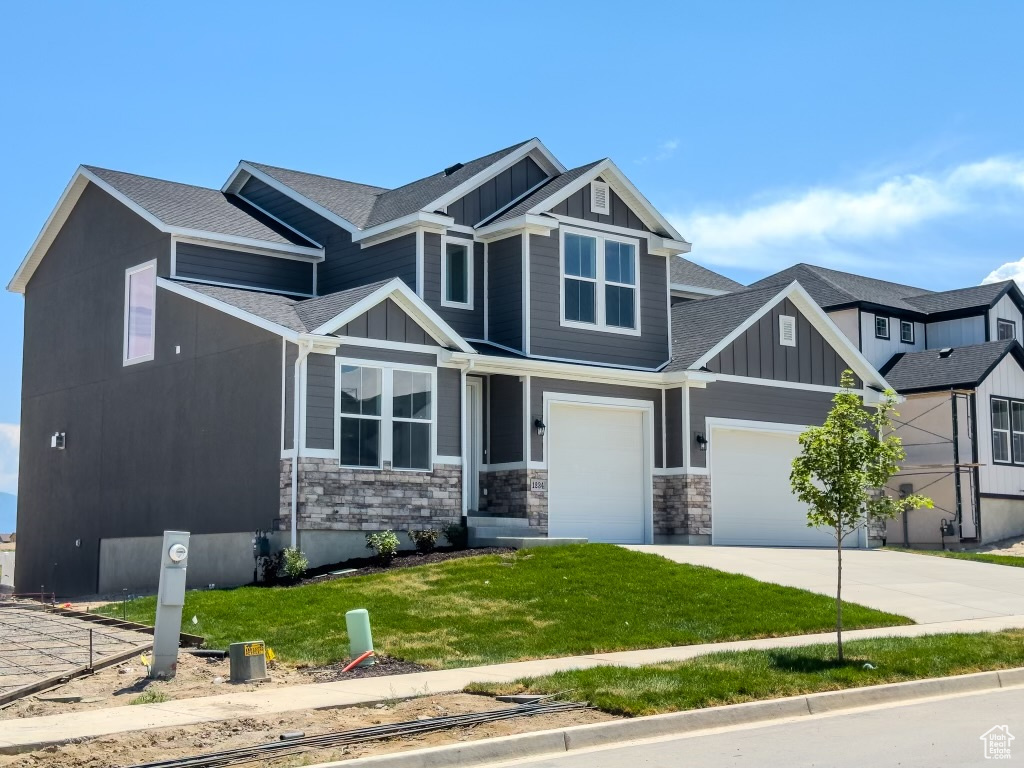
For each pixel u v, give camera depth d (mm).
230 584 22500
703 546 25484
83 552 27375
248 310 22953
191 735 10414
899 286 44438
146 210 26422
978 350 35844
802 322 29484
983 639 15430
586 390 26000
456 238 26438
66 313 29281
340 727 10719
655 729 10945
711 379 26875
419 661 14469
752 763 9383
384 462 22250
